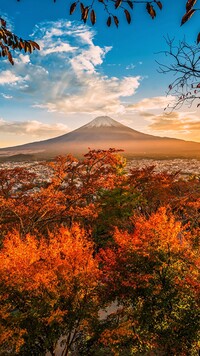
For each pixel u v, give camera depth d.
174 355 14.02
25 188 34.69
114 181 33.25
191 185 38.66
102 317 20.44
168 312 14.41
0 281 14.06
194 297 14.09
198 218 29.89
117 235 16.75
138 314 14.58
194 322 13.56
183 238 16.03
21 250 15.98
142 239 15.30
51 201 29.23
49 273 15.19
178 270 14.87
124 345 15.38
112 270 15.38
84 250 17.09
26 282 14.27
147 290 14.62
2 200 26.97
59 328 15.18
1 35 4.17
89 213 30.20
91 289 15.79
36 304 14.27
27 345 14.55
